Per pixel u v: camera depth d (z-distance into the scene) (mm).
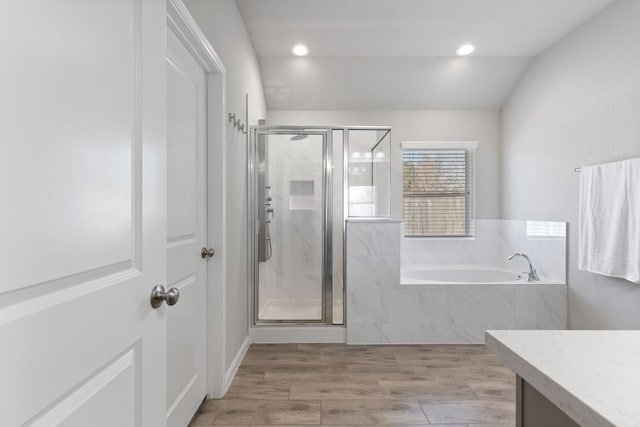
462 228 3977
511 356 724
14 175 511
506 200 3887
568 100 2980
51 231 580
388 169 3254
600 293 2678
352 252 3064
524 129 3576
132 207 833
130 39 825
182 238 1663
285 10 2670
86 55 665
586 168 2668
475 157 4012
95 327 686
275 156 3252
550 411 681
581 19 2783
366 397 2100
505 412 1941
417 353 2820
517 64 3520
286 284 3238
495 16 2768
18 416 516
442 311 3055
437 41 3166
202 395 1965
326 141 3242
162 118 984
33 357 543
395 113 3994
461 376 2396
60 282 607
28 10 532
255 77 3301
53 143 583
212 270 2037
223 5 2156
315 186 3252
